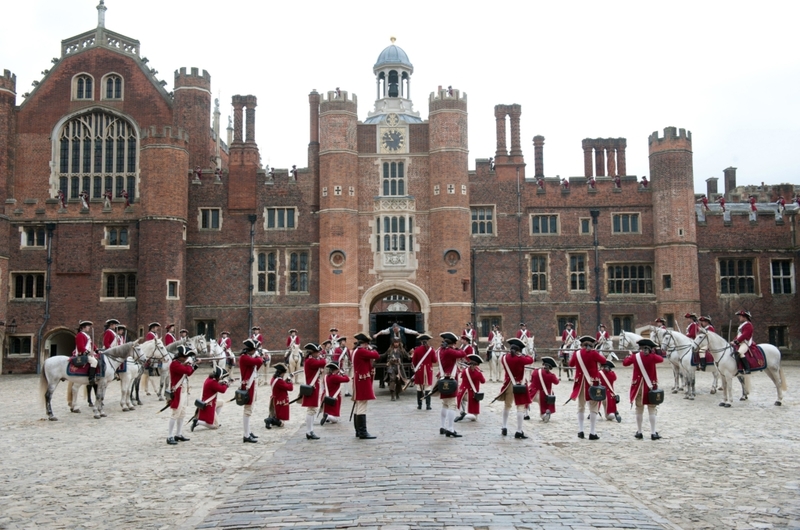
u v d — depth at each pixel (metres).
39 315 42.34
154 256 41.25
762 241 43.66
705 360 23.38
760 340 42.97
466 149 43.06
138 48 47.47
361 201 43.19
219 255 43.69
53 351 44.09
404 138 43.53
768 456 13.41
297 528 8.56
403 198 42.81
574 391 15.73
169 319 41.09
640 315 43.25
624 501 9.77
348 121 42.94
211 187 44.19
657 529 8.45
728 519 9.05
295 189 44.16
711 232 43.66
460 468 12.09
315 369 16.16
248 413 15.79
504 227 43.78
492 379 32.59
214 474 12.23
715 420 18.55
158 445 15.50
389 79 50.91
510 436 15.98
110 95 46.91
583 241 43.81
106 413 21.83
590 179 44.22
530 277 43.56
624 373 35.69
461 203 42.47
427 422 18.69
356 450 14.20
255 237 43.78
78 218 42.69
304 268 43.84
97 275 42.50
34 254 42.78
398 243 42.59
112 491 11.02
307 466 12.55
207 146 48.19
